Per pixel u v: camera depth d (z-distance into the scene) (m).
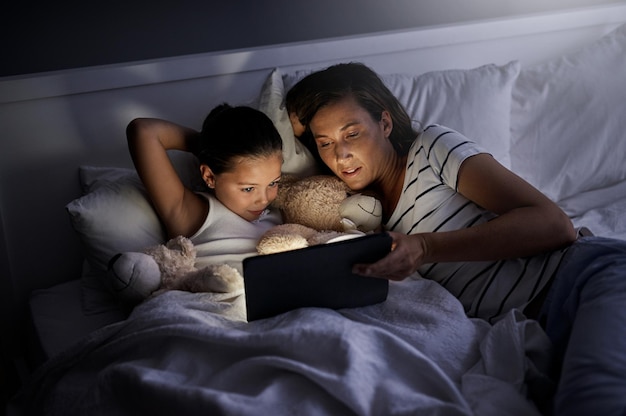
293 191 1.46
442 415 0.92
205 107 1.70
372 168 1.44
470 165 1.29
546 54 2.01
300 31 1.84
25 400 1.22
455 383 1.04
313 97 1.42
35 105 1.55
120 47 1.67
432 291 1.21
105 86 1.58
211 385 1.01
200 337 1.05
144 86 1.63
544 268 1.24
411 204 1.40
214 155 1.33
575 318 1.08
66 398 1.13
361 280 1.15
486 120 1.69
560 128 1.74
